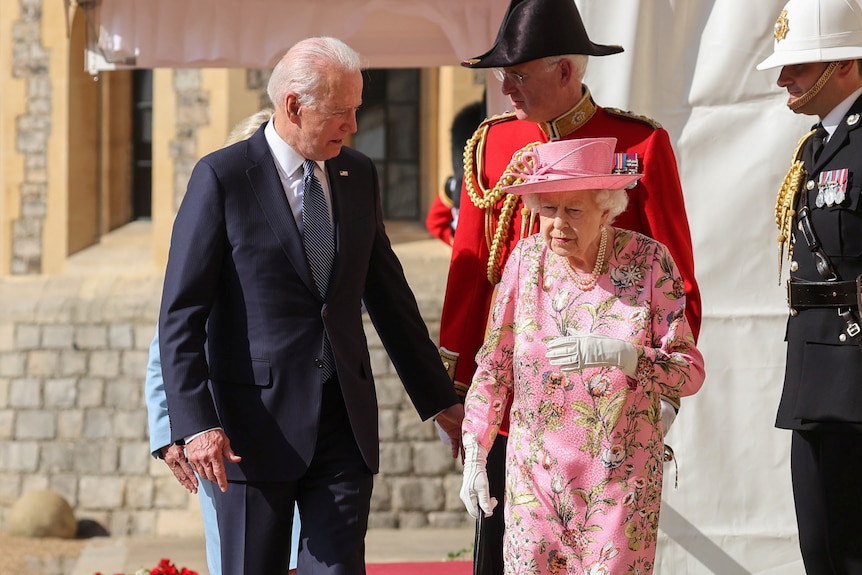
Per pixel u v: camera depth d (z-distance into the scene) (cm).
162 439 1233
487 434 1108
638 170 1166
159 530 3744
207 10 1755
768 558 1484
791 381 1211
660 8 1492
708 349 1497
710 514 1491
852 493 1176
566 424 1066
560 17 1191
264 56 1759
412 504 3672
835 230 1172
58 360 3800
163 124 3881
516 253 1124
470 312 1279
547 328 1084
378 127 4012
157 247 3894
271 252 1139
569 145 1065
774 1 1478
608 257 1090
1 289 3894
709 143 1495
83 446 3778
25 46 3981
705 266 1498
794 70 1222
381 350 3700
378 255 1245
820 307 1186
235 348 1147
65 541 3628
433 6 1717
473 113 2416
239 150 1162
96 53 1786
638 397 1060
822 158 1198
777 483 1487
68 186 3966
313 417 1137
